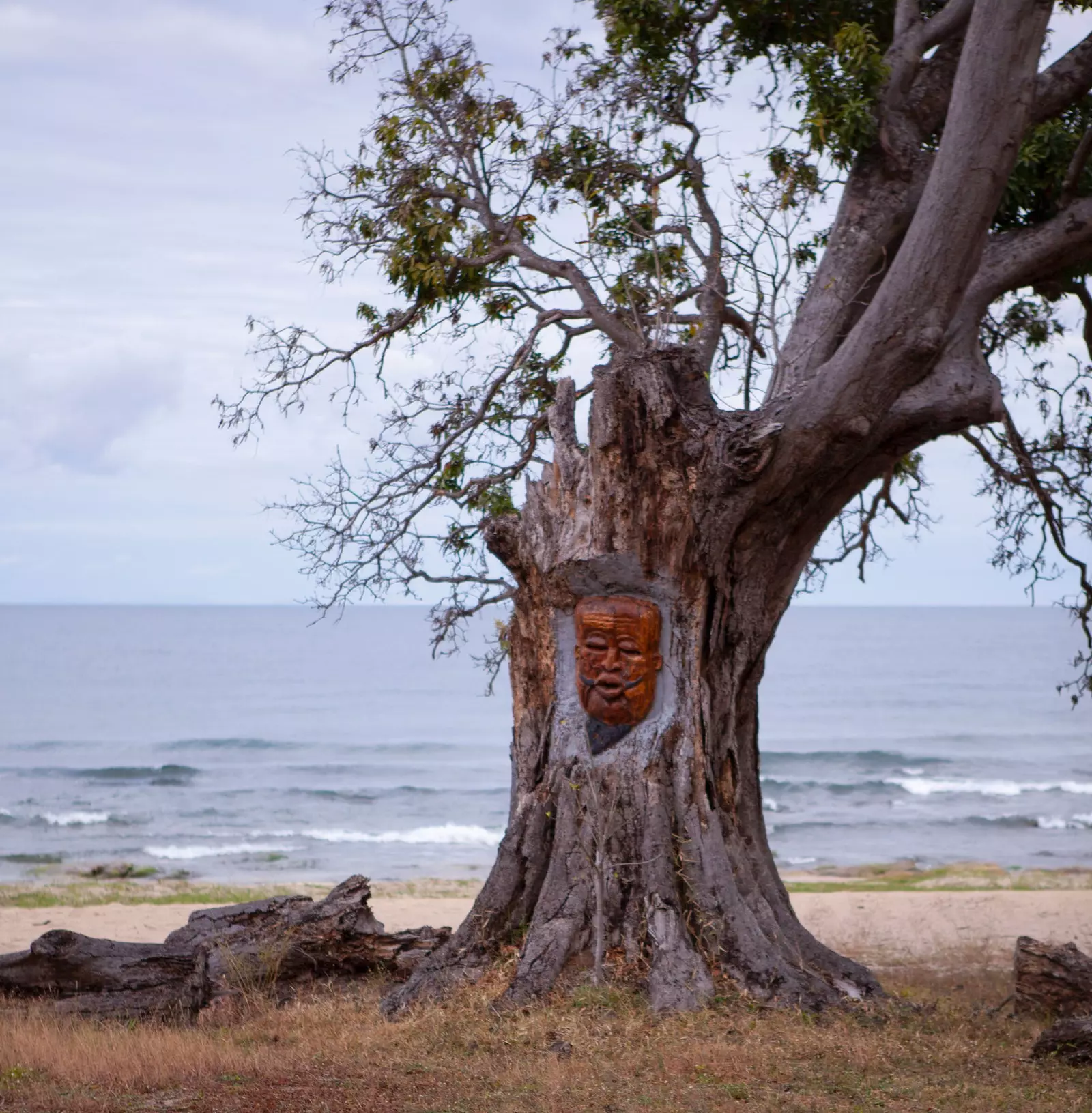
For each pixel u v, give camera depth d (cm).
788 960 1162
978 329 1262
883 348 1116
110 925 2269
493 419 1548
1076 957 1212
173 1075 891
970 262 1111
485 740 7231
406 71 1513
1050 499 1481
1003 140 1080
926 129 1376
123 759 6378
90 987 1259
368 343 1546
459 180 1514
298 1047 1010
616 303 1480
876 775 5709
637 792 1157
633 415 1157
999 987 1535
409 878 3434
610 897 1135
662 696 1181
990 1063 941
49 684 11725
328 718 8712
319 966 1268
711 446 1159
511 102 1501
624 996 1052
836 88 1295
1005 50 1073
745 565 1223
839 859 3791
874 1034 1002
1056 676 12506
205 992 1226
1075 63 1338
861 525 1778
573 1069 880
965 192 1087
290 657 16238
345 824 4491
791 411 1152
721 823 1198
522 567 1232
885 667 13975
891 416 1187
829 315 1282
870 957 1872
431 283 1455
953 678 12275
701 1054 914
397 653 17338
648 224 1526
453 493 1522
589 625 1180
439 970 1152
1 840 4094
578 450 1255
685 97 1515
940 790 5291
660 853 1136
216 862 3716
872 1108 800
